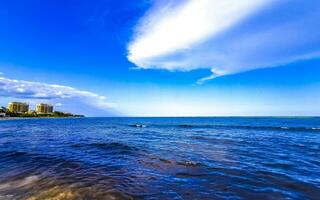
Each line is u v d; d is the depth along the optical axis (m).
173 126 57.53
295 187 7.59
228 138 25.06
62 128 48.72
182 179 8.43
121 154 13.73
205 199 6.50
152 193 6.89
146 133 33.53
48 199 6.21
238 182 8.12
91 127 53.53
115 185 7.52
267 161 11.95
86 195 6.56
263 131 37.53
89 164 10.76
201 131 38.16
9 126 56.97
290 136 28.19
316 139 24.55
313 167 10.61
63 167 10.10
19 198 6.30
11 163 10.90
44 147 16.78
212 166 10.57
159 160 11.85
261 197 6.70
